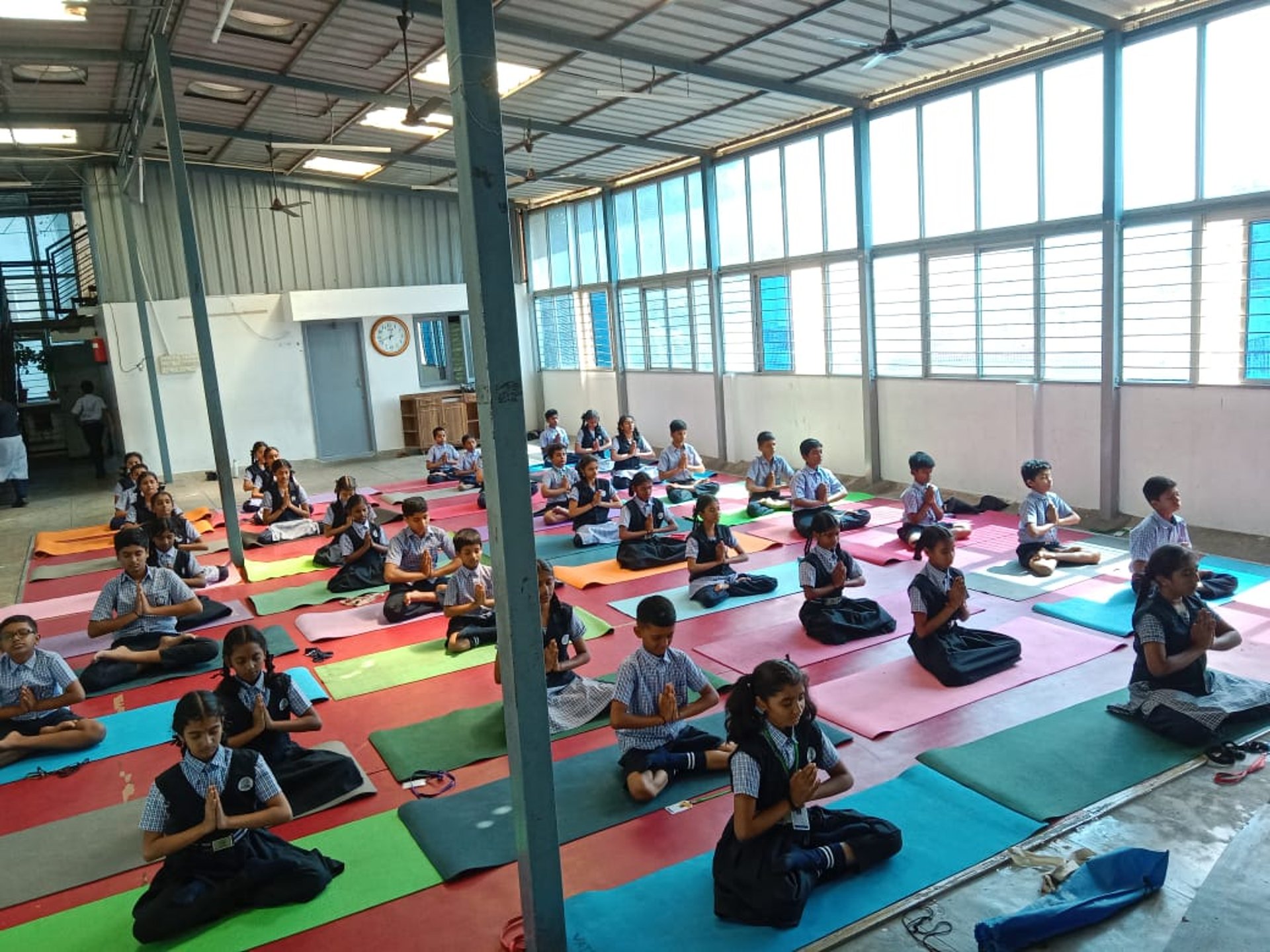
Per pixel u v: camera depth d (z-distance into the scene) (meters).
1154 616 4.06
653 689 3.95
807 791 2.93
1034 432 8.29
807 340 10.78
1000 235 8.30
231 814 3.21
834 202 10.07
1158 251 7.20
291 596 7.30
